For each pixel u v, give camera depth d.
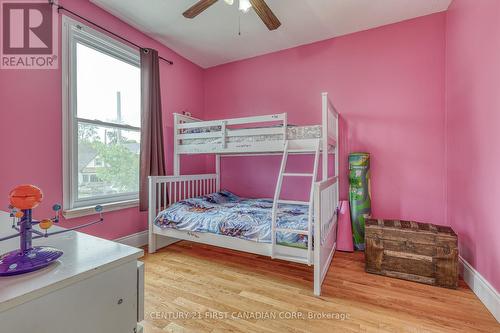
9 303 0.49
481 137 1.81
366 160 2.76
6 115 1.85
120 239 2.64
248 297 1.79
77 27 2.25
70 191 2.23
